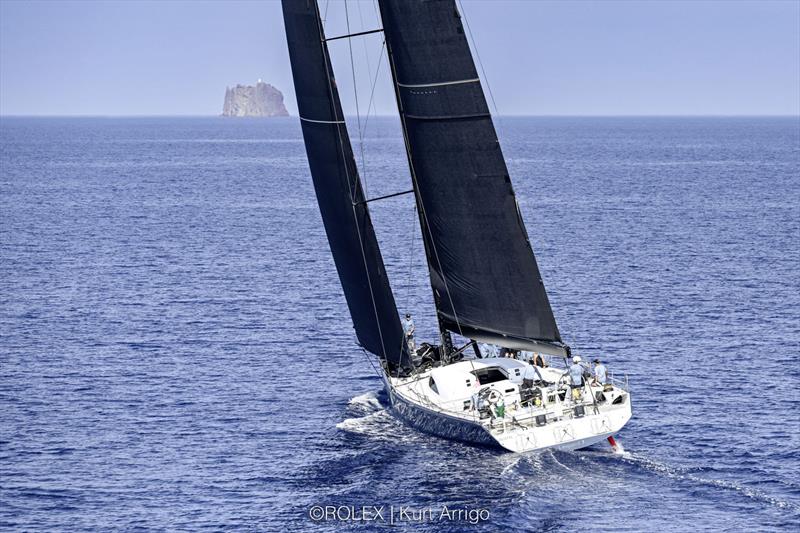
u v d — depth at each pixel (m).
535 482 95.88
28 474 102.12
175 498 96.25
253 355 148.38
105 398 127.25
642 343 150.62
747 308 175.75
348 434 112.31
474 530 87.06
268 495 96.44
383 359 121.69
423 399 109.25
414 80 109.75
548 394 103.00
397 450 106.00
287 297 190.88
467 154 108.56
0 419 118.75
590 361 140.75
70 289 198.38
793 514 89.12
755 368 137.12
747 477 97.50
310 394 129.00
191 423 117.81
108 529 90.00
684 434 109.81
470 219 110.81
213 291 196.75
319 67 113.31
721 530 86.12
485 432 101.12
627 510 90.00
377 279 115.69
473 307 114.25
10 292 194.75
